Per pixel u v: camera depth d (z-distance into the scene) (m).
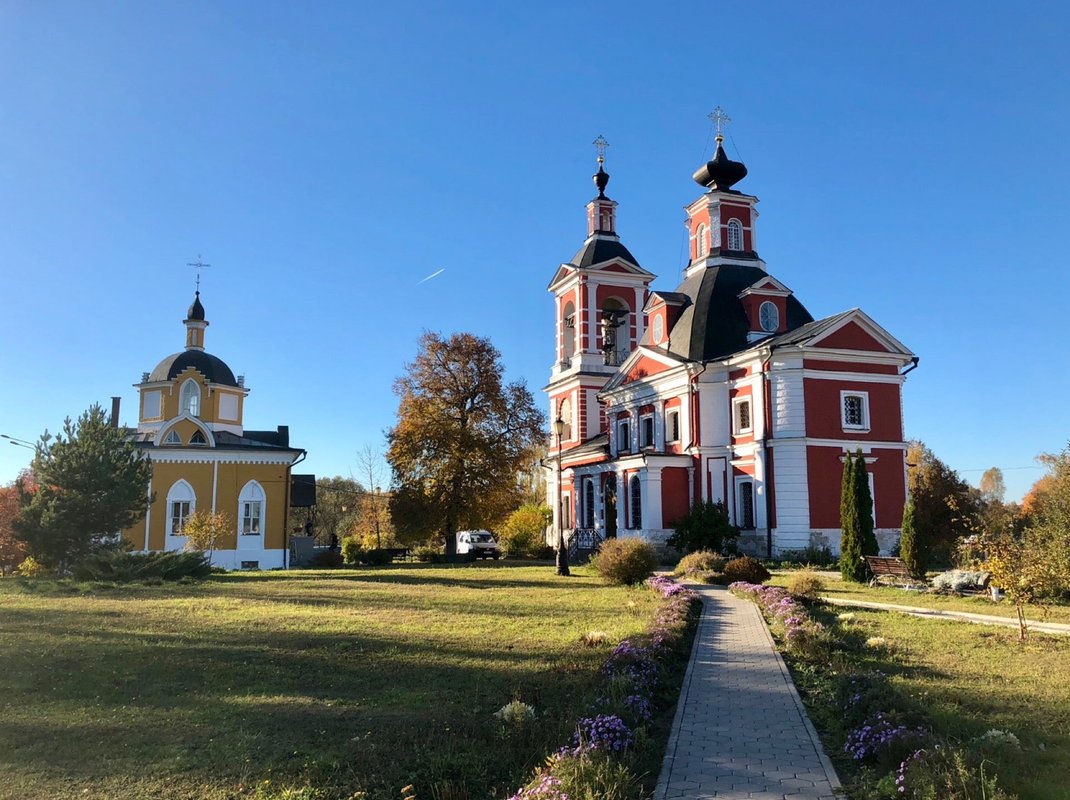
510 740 8.25
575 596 23.20
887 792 6.61
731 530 36.34
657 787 6.98
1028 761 7.33
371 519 72.56
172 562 30.19
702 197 46.00
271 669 12.05
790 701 10.12
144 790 7.07
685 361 40.53
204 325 55.81
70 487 33.75
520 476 60.59
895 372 37.50
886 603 20.83
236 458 46.97
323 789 7.05
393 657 13.04
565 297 56.75
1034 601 18.02
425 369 47.38
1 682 11.16
